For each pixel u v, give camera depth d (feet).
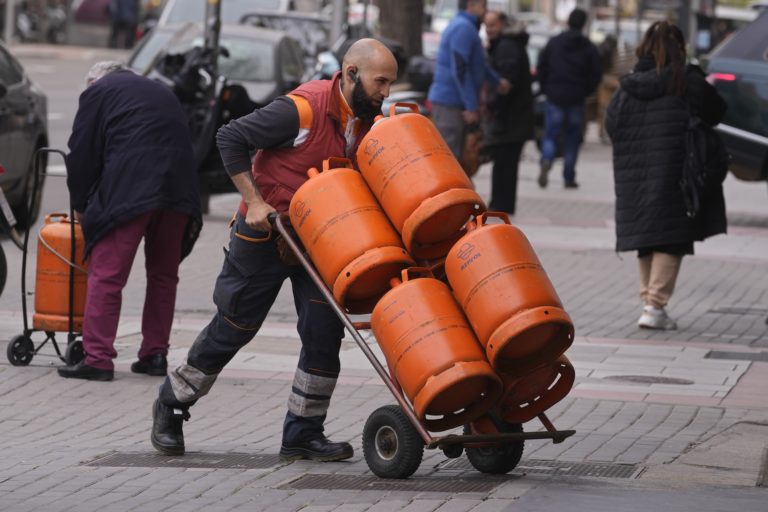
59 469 48.57
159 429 50.72
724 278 98.02
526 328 42.32
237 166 46.75
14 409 58.54
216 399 61.00
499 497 43.45
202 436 54.70
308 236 45.37
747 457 51.47
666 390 63.57
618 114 78.74
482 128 121.29
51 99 219.61
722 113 78.84
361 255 44.29
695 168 76.95
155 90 63.26
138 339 73.72
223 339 49.01
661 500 43.16
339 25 154.61
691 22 225.76
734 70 120.78
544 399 46.39
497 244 43.32
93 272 63.21
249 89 134.72
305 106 46.85
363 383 64.08
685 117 77.56
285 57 140.77
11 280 89.81
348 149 47.47
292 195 47.29
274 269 47.93
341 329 48.80
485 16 120.98
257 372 66.13
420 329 43.21
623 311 85.46
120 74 63.57
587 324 80.89
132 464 49.37
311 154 47.19
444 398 43.86
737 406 60.54
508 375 44.39
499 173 123.44
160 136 62.75
